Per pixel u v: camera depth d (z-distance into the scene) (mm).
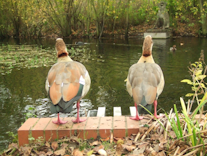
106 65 10695
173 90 7051
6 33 27906
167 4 23516
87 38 24828
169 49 14867
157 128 3320
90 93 6973
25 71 9695
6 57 12648
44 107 5988
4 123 5113
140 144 3057
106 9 25297
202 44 17031
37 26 26969
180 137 2863
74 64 3379
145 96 3145
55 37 26422
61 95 3016
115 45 17875
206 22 23391
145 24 27172
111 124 3488
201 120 3303
